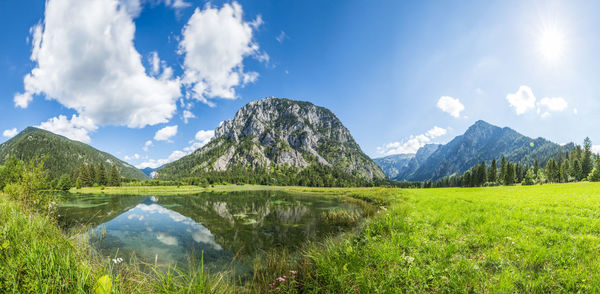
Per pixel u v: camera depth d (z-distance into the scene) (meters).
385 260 5.85
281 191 93.75
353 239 8.62
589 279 4.29
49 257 4.10
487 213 11.38
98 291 3.46
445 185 145.12
